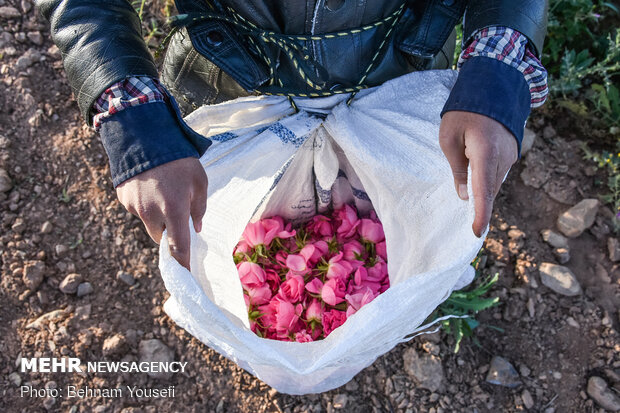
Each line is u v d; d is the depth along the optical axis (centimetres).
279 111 132
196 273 125
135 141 92
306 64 117
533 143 199
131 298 180
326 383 160
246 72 117
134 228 187
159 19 209
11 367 170
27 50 200
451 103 100
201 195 97
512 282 184
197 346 175
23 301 176
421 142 129
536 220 193
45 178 189
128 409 167
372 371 173
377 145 130
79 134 194
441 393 171
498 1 104
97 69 97
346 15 106
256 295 151
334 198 165
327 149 140
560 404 172
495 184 98
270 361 110
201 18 111
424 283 108
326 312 150
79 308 177
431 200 129
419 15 118
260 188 136
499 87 99
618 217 187
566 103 200
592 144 202
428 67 134
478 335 179
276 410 169
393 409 170
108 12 101
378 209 142
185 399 170
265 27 109
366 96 130
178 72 134
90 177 190
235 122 131
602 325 179
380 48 119
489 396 172
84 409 167
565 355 177
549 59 209
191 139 98
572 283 180
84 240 185
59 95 198
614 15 216
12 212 185
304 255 154
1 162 187
